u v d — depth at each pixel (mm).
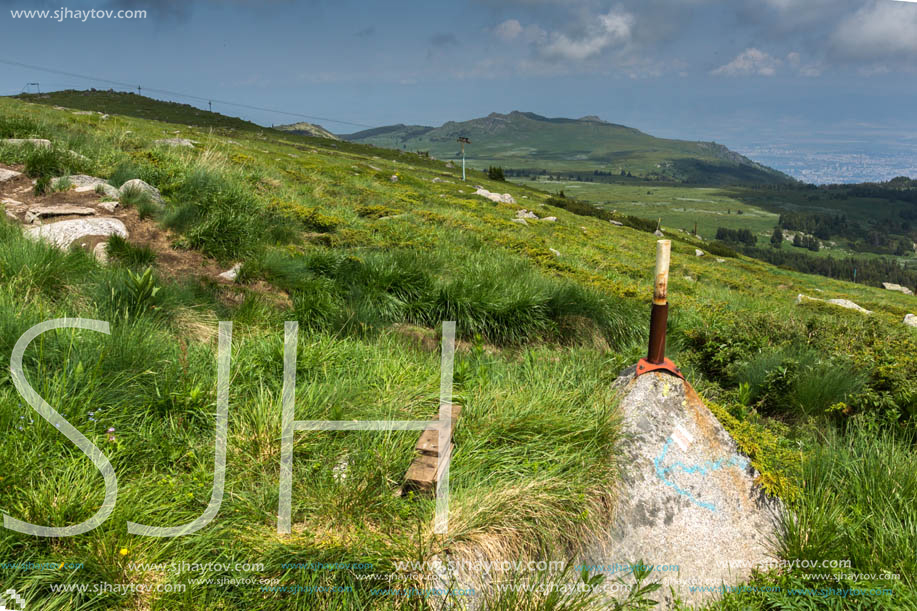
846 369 6082
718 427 4012
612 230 40938
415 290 7660
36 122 12836
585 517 3225
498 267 10203
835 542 3598
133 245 7215
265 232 9359
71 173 9883
